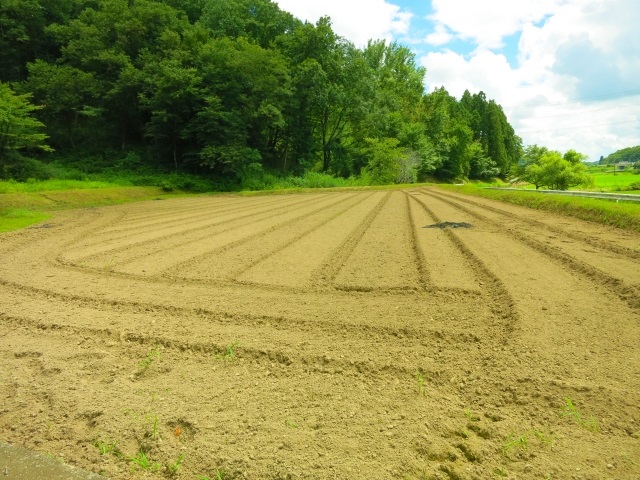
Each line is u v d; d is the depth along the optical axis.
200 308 6.39
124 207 22.73
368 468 2.86
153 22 41.06
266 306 6.46
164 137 37.25
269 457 3.00
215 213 19.75
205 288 7.51
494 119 91.88
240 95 37.19
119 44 38.72
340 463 2.91
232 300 6.78
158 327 5.70
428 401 3.77
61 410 3.70
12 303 6.82
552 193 20.58
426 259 9.14
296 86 43.31
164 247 11.27
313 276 8.19
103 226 15.56
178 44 38.59
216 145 36.31
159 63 36.25
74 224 16.09
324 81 45.09
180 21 45.41
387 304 6.43
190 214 19.39
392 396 3.87
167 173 36.41
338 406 3.71
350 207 21.58
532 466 2.90
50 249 11.24
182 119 37.22
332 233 13.27
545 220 13.97
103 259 9.91
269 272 8.52
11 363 4.72
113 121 40.41
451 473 2.83
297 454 3.03
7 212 18.36
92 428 3.45
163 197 29.38
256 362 4.68
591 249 9.41
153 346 5.16
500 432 3.30
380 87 62.47
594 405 3.59
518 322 5.37
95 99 37.47
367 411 3.62
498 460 2.99
